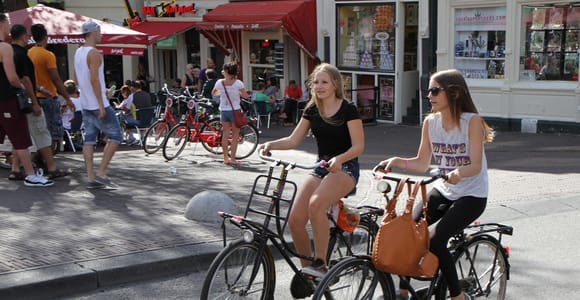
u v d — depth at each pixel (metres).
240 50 21.25
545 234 7.42
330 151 5.01
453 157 4.69
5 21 8.52
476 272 4.98
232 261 4.54
